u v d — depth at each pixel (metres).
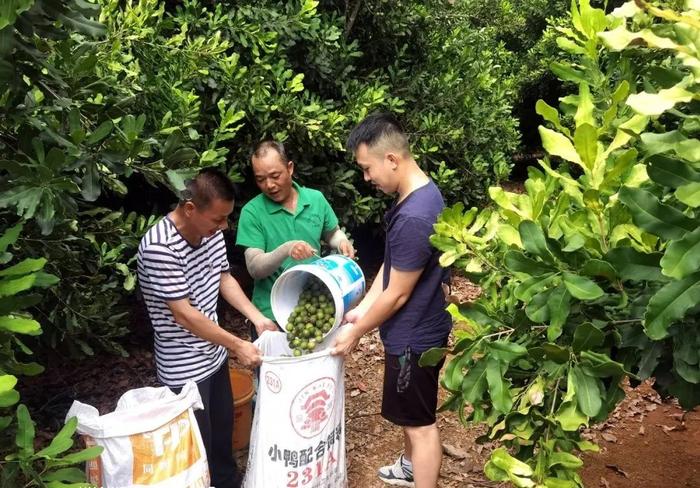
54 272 2.71
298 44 5.04
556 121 1.54
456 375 1.53
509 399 1.40
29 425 1.46
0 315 1.37
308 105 4.86
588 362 1.31
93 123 1.97
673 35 1.17
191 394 2.32
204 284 2.69
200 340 2.67
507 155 8.17
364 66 6.32
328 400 2.58
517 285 1.50
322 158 5.30
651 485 3.35
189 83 3.75
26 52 1.56
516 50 10.95
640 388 4.33
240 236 3.22
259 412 2.57
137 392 2.35
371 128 2.59
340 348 2.59
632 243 1.37
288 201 3.25
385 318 2.60
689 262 1.04
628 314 1.42
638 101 1.05
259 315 3.04
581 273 1.35
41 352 4.33
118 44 2.88
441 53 6.83
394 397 2.74
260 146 3.13
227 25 4.30
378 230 6.10
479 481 3.38
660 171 1.11
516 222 1.53
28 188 1.56
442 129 6.22
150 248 2.43
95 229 2.98
